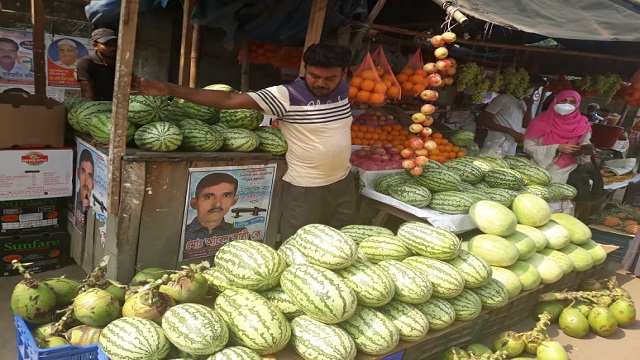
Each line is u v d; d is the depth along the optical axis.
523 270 3.96
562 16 4.69
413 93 5.10
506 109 6.52
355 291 2.70
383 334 2.62
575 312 4.23
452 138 5.81
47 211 4.17
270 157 3.73
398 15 6.89
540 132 6.05
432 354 3.26
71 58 7.10
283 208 3.89
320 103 3.42
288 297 2.62
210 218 3.55
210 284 2.80
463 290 3.30
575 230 4.74
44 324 2.52
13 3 6.64
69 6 6.93
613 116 10.70
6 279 3.97
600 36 4.27
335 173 3.72
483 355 3.22
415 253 3.43
